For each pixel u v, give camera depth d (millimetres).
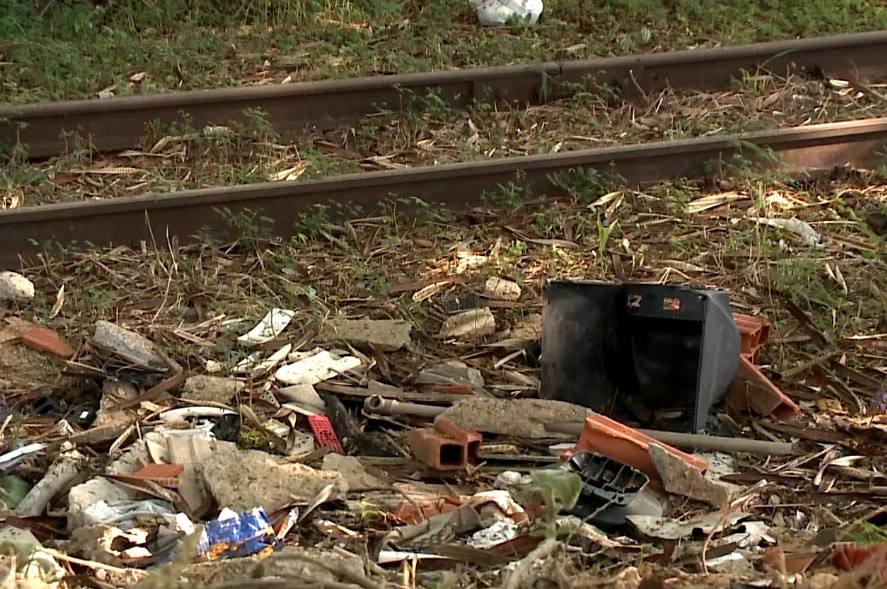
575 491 5020
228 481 6605
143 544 6133
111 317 8953
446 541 6113
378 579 5262
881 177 11414
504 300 9359
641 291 7691
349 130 12094
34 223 9695
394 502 6668
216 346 8484
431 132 12172
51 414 7762
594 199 10883
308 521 6426
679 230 10469
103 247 9875
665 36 14805
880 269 9828
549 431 7371
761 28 14898
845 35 13648
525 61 13781
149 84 13102
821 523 6496
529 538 5867
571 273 9789
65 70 13242
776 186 11227
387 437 7402
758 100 12992
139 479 6699
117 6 15117
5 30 14062
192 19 15016
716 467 7133
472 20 15273
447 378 8148
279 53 14133
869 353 8594
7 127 11328
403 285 9523
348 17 15234
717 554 5969
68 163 11250
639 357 7781
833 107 12922
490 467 7125
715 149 11320
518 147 11922
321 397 7895
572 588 4750
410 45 14383
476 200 10805
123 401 7754
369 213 10516
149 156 11508
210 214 10109
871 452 7301
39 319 8883
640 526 6262
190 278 9484
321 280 9586
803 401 7996
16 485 6879
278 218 10297
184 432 7305
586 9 15328
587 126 12406
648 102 12977
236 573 5133
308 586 4531
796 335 8836
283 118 12117
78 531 6113
